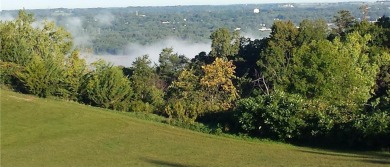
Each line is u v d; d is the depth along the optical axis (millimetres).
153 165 21422
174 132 31219
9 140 25781
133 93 45969
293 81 42094
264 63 54625
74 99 44594
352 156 25250
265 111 30312
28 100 35000
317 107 30609
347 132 28359
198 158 23609
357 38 50156
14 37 52344
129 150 25047
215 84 49312
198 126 33781
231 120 34688
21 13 56125
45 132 27859
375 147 27891
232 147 27438
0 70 44406
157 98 48781
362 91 42188
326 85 40875
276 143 30031
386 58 49219
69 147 25000
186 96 48688
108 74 44031
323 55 41531
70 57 55844
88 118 32094
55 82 43531
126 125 31562
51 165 20859
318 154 25891
